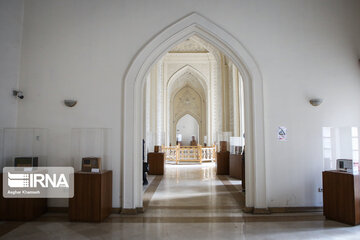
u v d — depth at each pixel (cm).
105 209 430
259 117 476
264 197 464
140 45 489
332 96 489
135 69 482
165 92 1482
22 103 482
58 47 491
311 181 474
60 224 404
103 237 353
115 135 473
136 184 470
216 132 1319
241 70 492
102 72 485
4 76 454
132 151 468
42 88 485
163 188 681
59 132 478
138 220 425
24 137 477
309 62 492
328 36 498
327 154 478
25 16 496
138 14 493
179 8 494
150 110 1237
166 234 365
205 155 1342
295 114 482
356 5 506
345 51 497
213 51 1223
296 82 488
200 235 361
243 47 486
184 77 1873
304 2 502
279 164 474
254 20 494
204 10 493
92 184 416
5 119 456
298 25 497
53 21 495
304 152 477
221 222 416
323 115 484
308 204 472
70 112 480
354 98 491
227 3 496
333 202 421
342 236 354
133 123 473
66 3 498
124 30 491
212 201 544
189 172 984
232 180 803
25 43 492
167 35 487
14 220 419
